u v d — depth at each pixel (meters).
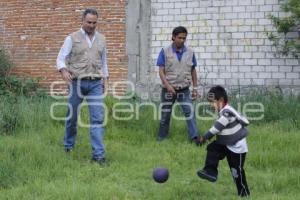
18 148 8.92
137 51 14.72
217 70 14.04
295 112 11.66
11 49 16.12
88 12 8.77
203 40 14.16
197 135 10.23
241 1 13.75
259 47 13.65
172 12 14.41
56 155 8.74
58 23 15.55
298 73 13.34
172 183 7.68
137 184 7.66
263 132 10.42
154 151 9.55
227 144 7.07
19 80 15.32
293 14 12.75
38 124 10.91
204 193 7.35
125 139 10.49
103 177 8.03
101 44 8.95
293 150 9.24
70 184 7.45
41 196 7.01
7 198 6.95
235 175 7.11
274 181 7.62
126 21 14.80
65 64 8.78
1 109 11.17
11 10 16.16
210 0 14.02
